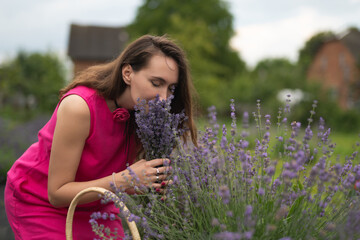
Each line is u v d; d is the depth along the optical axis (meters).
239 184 1.36
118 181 1.56
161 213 1.43
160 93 1.64
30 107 25.97
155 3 29.38
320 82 24.81
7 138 7.19
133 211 1.51
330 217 1.37
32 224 1.70
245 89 24.58
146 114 1.60
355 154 1.50
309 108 21.95
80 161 1.67
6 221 3.48
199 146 1.63
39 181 1.75
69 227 1.45
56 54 34.38
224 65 29.89
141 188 1.48
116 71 1.67
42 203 1.72
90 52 35.41
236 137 1.50
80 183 1.59
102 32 37.72
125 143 1.82
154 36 1.72
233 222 1.23
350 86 30.92
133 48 1.65
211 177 1.45
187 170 1.55
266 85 24.48
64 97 1.63
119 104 1.75
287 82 24.67
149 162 1.56
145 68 1.62
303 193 1.36
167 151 1.58
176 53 1.66
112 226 1.84
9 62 24.12
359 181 1.29
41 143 1.77
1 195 4.35
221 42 29.19
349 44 35.03
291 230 1.25
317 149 1.49
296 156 1.14
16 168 1.79
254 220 1.18
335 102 23.16
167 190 1.53
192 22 26.50
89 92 1.64
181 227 1.47
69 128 1.57
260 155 1.45
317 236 1.31
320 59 38.47
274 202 1.31
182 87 1.79
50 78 28.28
